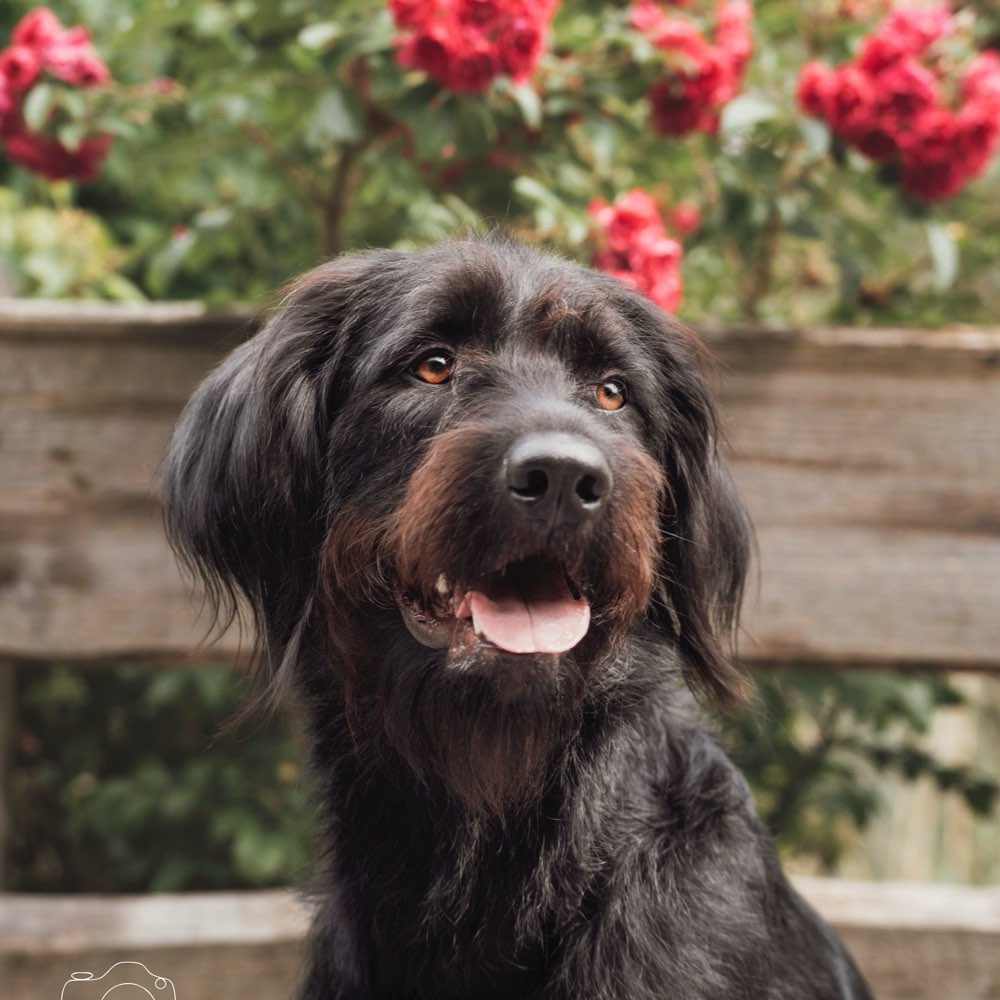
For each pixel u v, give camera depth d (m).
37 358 3.35
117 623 3.36
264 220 4.25
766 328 3.35
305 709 2.45
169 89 3.77
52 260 4.21
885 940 3.33
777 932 2.40
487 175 3.62
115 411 3.36
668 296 3.18
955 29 3.69
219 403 2.46
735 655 2.68
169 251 3.90
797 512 3.35
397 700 2.23
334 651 2.30
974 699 6.86
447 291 2.28
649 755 2.40
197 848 4.75
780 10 3.95
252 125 3.68
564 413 2.09
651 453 2.48
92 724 4.86
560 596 2.14
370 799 2.33
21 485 3.37
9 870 3.68
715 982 2.18
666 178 3.85
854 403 3.33
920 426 3.32
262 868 4.24
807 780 4.45
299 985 2.60
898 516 3.34
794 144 3.69
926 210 3.62
